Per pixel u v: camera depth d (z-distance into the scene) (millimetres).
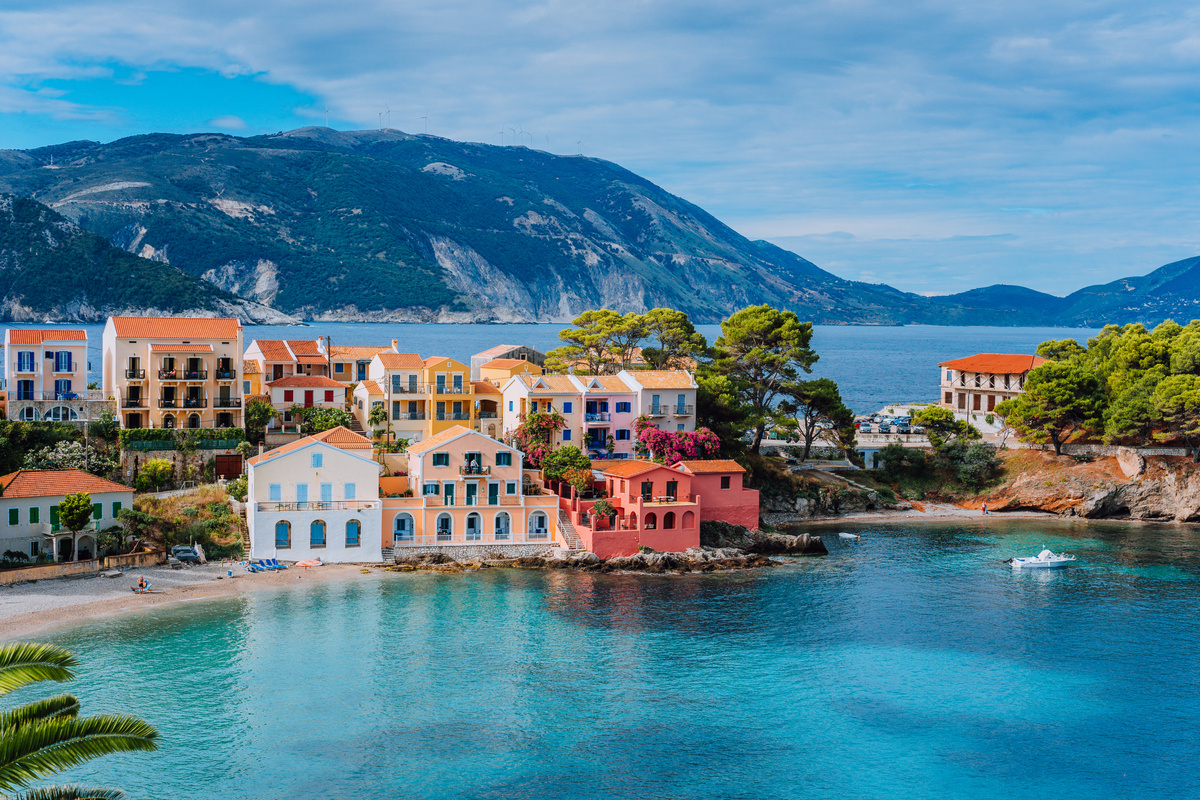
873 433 147875
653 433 110938
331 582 88750
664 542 101500
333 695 64562
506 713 62844
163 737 58000
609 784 54344
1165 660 74438
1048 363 139500
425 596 85938
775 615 83938
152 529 93312
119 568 88875
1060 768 57625
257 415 113375
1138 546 111500
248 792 52219
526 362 131000
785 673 70875
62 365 109938
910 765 57594
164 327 111000
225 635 74562
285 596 84312
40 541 87438
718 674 70312
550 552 99125
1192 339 142875
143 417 109625
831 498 127688
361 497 95250
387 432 115250
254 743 57656
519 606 84000
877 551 108000
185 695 63719
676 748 58844
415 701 64188
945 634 79750
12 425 100250
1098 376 144125
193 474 106312
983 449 136750
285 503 92750
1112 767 57875
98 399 108312
